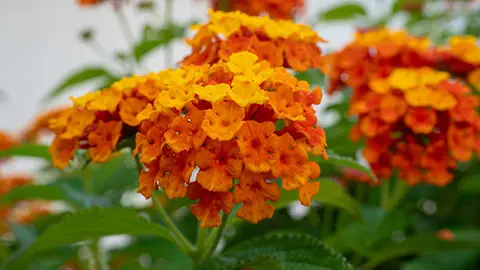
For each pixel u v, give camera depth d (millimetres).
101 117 171
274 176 143
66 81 275
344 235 227
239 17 182
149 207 220
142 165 173
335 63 258
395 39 246
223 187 141
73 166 263
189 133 146
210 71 160
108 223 169
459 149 221
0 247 262
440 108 216
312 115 153
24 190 228
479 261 266
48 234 170
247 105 147
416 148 219
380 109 223
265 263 154
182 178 145
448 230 261
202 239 178
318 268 159
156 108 152
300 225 275
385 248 219
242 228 273
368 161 223
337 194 189
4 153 224
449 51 250
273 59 176
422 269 261
